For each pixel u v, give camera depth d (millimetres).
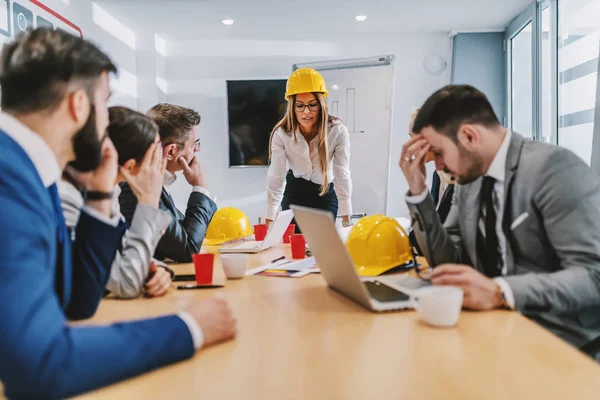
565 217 1057
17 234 622
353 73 4824
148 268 1146
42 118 755
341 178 3152
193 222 1762
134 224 1183
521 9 4551
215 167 5441
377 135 4770
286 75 5336
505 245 1187
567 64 3861
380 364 681
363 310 972
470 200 1295
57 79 744
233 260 1318
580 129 3623
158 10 4449
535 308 961
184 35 5223
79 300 953
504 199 1170
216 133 5418
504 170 1167
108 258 986
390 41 5277
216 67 5375
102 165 1005
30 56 735
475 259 1293
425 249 1363
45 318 608
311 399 577
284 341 791
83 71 771
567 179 1074
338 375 646
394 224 1443
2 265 596
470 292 942
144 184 1230
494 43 5141
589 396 566
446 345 752
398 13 4621
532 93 4402
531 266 1169
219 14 4582
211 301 822
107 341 640
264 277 1350
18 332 578
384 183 4766
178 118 1830
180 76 5402
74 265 961
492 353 714
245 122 5281
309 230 1096
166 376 659
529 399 560
